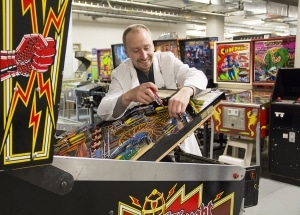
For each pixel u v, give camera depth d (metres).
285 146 3.90
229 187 1.16
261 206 3.35
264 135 3.98
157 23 16.11
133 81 1.65
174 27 16.88
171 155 1.32
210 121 4.57
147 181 0.90
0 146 0.60
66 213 0.74
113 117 1.38
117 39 15.19
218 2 9.36
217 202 1.12
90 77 8.50
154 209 0.94
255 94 4.65
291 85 4.18
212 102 1.23
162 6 9.78
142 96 1.21
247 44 5.12
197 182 1.04
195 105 1.21
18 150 0.63
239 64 5.29
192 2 9.01
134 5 10.71
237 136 4.41
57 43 0.65
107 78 8.00
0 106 0.59
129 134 1.18
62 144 1.25
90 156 1.10
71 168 0.74
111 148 1.12
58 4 0.64
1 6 0.57
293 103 3.79
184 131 1.14
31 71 0.62
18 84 0.61
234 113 4.06
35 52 0.62
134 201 0.88
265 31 19.05
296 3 12.77
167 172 0.95
